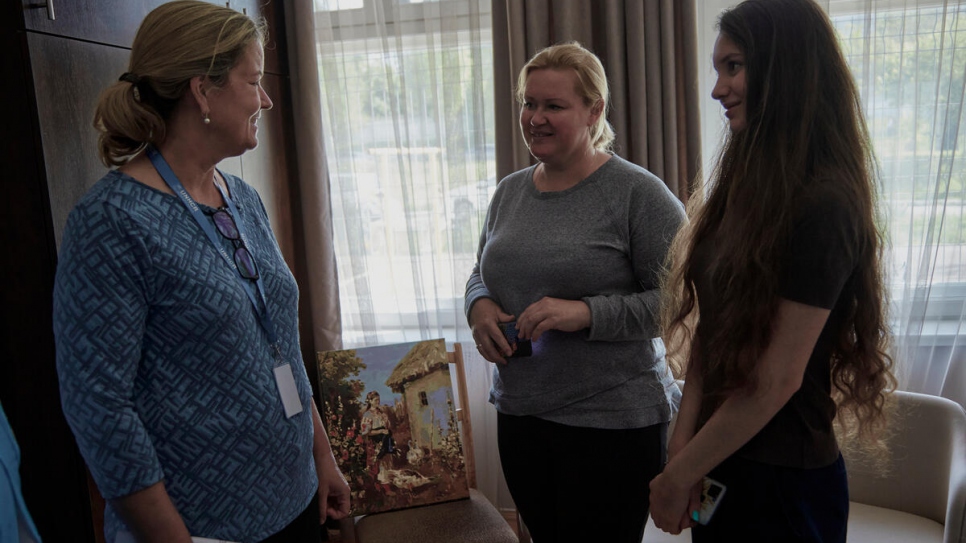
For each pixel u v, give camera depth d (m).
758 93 1.14
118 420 1.09
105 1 1.71
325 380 2.34
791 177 1.10
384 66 2.67
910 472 1.93
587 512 1.72
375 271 2.84
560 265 1.65
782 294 1.09
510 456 1.80
